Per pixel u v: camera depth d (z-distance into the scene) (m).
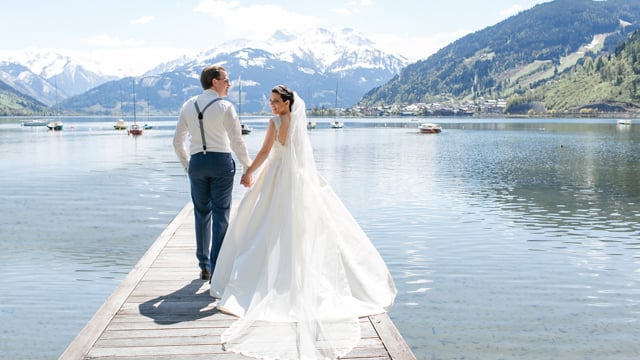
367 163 40.31
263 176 5.57
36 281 11.32
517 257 12.95
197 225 6.15
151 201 22.25
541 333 8.66
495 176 31.33
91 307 9.85
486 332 8.64
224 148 5.73
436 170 34.84
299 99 5.29
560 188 25.95
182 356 4.32
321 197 5.39
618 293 10.41
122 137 88.94
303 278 4.97
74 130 124.19
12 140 77.88
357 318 5.05
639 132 95.69
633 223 17.09
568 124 146.50
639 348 8.07
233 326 4.84
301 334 4.55
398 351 4.42
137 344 4.53
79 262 12.84
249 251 5.34
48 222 17.67
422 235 15.32
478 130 115.38
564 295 10.37
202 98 5.67
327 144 67.19
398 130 121.50
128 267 12.43
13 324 9.04
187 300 5.58
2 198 23.14
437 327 8.88
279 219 5.23
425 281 11.19
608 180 29.36
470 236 15.20
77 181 29.41
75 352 4.36
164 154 50.56
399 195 23.33
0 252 13.62
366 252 5.66
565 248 13.88
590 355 7.86
